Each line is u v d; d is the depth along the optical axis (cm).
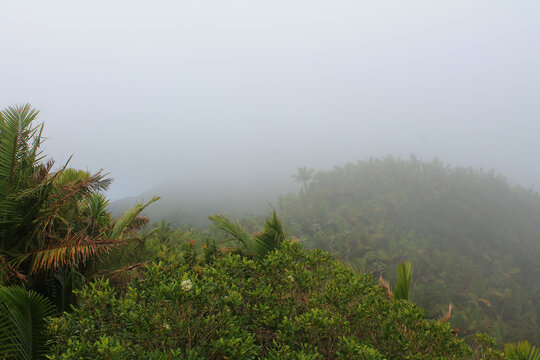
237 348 148
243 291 204
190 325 159
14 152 383
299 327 174
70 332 163
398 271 378
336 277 237
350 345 158
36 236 406
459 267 5369
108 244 379
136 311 158
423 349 190
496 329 3875
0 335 239
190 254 336
